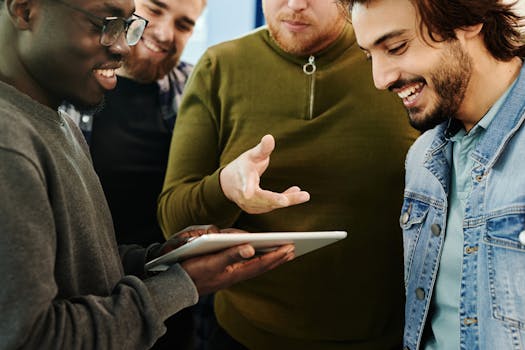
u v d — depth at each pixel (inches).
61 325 33.2
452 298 46.3
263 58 65.4
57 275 36.3
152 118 78.0
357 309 63.3
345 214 62.1
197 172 65.6
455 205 47.4
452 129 48.1
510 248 40.6
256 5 84.6
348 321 63.6
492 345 41.3
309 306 63.6
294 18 60.2
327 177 62.4
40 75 37.9
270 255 45.1
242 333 67.8
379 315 63.6
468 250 43.9
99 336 34.5
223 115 65.7
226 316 69.7
